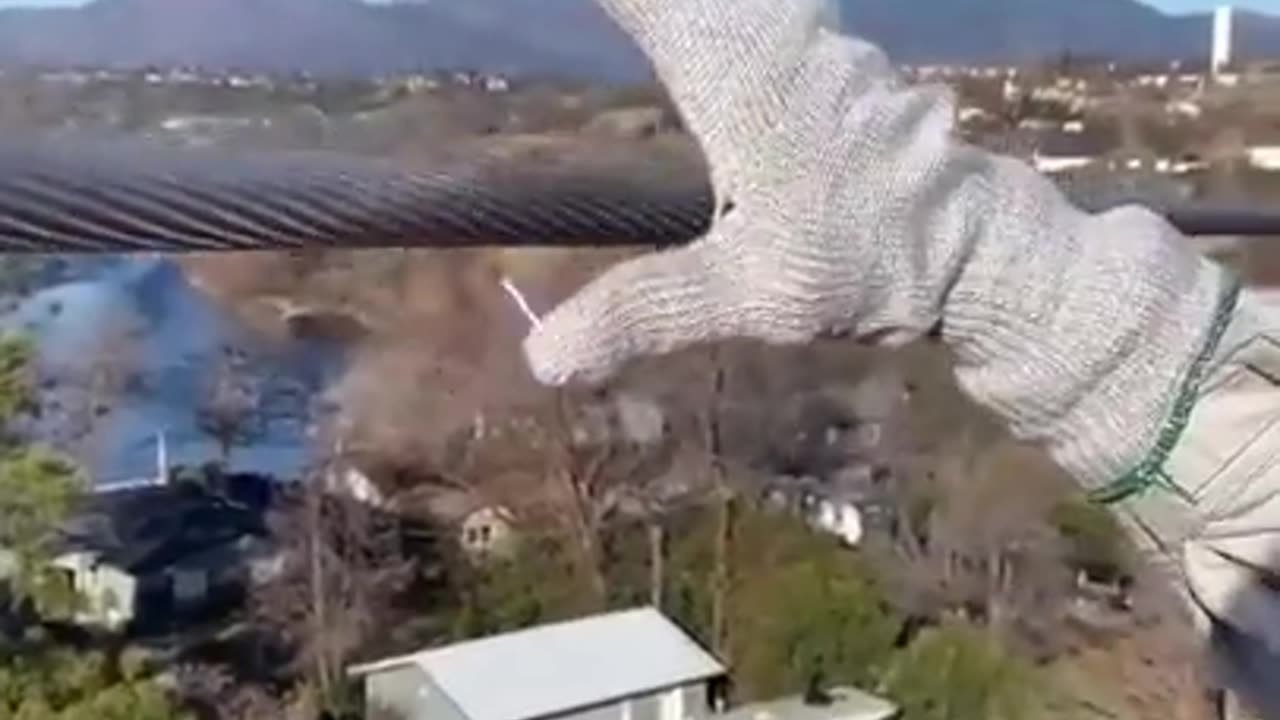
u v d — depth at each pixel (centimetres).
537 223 56
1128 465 56
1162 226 57
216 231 49
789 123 51
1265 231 70
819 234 51
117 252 48
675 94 52
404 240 54
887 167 52
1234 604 57
